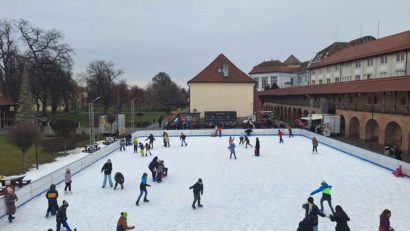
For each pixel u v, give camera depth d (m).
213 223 15.55
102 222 15.76
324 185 16.42
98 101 100.62
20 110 56.25
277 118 76.38
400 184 21.73
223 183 22.28
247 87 65.62
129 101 123.88
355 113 44.19
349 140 43.50
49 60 66.44
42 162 30.97
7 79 65.12
